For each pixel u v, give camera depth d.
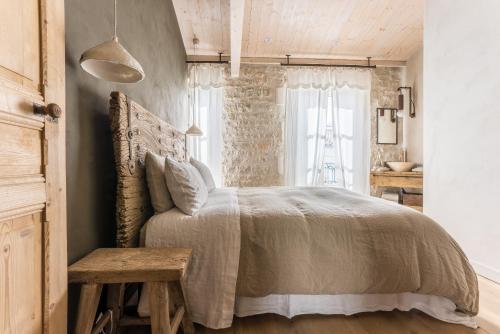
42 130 0.84
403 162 4.45
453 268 1.60
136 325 1.54
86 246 1.32
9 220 0.71
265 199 2.23
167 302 1.09
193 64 4.51
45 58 0.86
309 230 1.61
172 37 3.36
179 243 1.51
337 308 1.69
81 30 1.30
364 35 4.02
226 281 1.49
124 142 1.49
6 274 0.70
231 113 4.63
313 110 4.65
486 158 2.31
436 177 2.88
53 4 0.90
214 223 1.57
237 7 2.61
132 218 1.55
